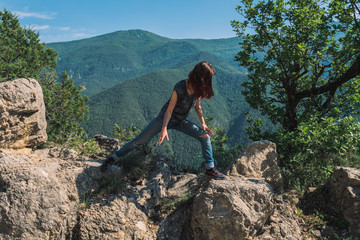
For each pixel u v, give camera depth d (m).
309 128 4.85
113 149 5.07
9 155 3.06
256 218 2.95
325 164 4.55
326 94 7.41
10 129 3.25
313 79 7.19
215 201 2.95
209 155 3.23
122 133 6.14
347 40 6.67
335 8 7.09
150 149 4.51
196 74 2.64
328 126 4.55
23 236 2.54
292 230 3.11
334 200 3.59
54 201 2.74
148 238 3.00
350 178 3.42
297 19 6.63
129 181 3.70
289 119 7.68
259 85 8.08
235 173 3.62
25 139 3.56
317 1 7.16
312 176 4.40
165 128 2.78
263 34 7.46
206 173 3.32
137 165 3.95
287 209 3.38
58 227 2.70
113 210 3.05
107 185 3.35
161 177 4.06
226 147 6.23
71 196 3.03
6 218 2.54
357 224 3.13
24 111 3.35
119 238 2.88
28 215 2.60
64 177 3.13
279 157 4.93
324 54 6.86
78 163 3.47
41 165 3.13
